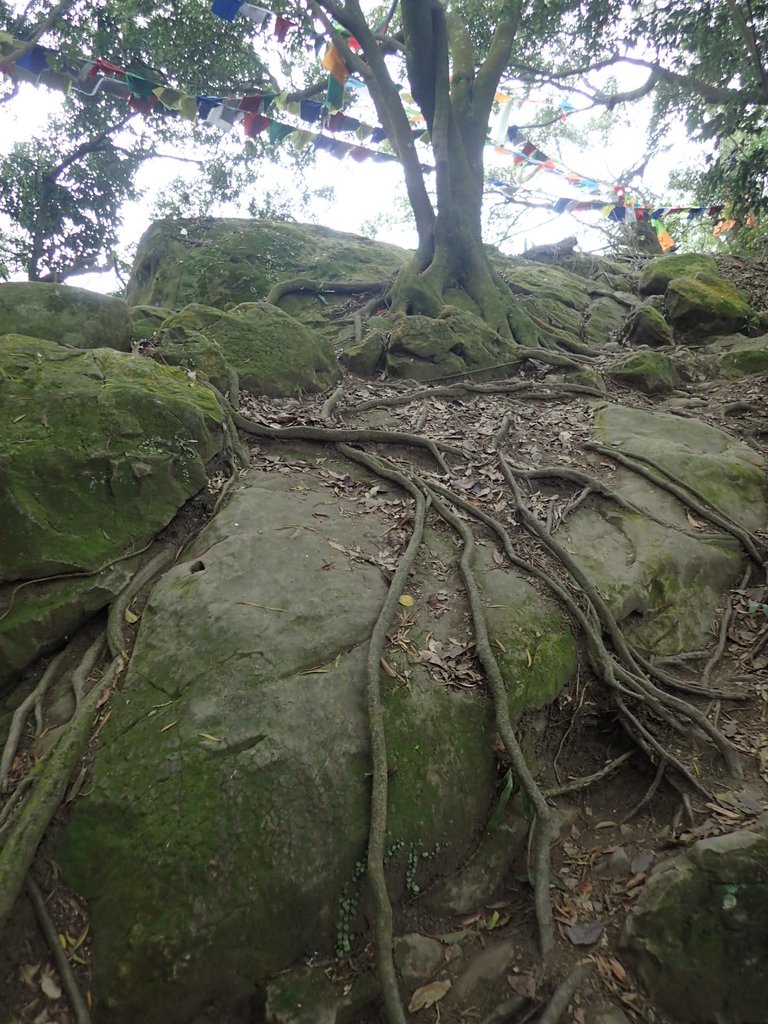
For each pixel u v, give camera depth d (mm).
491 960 2742
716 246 22828
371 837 2750
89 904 2605
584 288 11906
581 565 4340
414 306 8977
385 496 4848
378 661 3275
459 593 3932
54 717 3221
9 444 3916
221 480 4684
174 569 3867
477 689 3395
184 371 5469
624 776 3631
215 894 2541
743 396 7484
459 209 9555
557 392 7312
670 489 5195
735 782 3402
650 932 2707
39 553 3656
